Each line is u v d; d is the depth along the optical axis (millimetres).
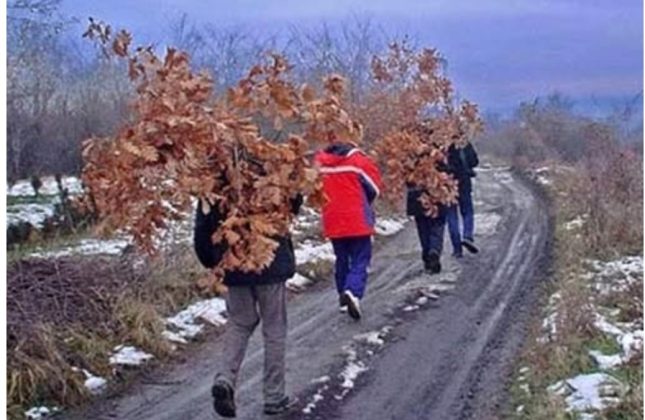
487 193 27469
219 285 6652
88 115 16156
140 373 8562
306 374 8547
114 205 6363
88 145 6340
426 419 7367
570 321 9094
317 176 6531
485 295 11977
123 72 9289
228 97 6422
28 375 7574
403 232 18141
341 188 10375
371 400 7836
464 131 14852
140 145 6168
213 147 6379
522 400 7625
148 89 6277
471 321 10539
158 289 10461
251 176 6473
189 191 6277
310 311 11078
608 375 7738
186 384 8344
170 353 9148
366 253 10555
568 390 7500
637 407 6957
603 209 15273
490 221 20344
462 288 12461
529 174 32031
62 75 16906
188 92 6289
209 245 6887
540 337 9227
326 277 13109
